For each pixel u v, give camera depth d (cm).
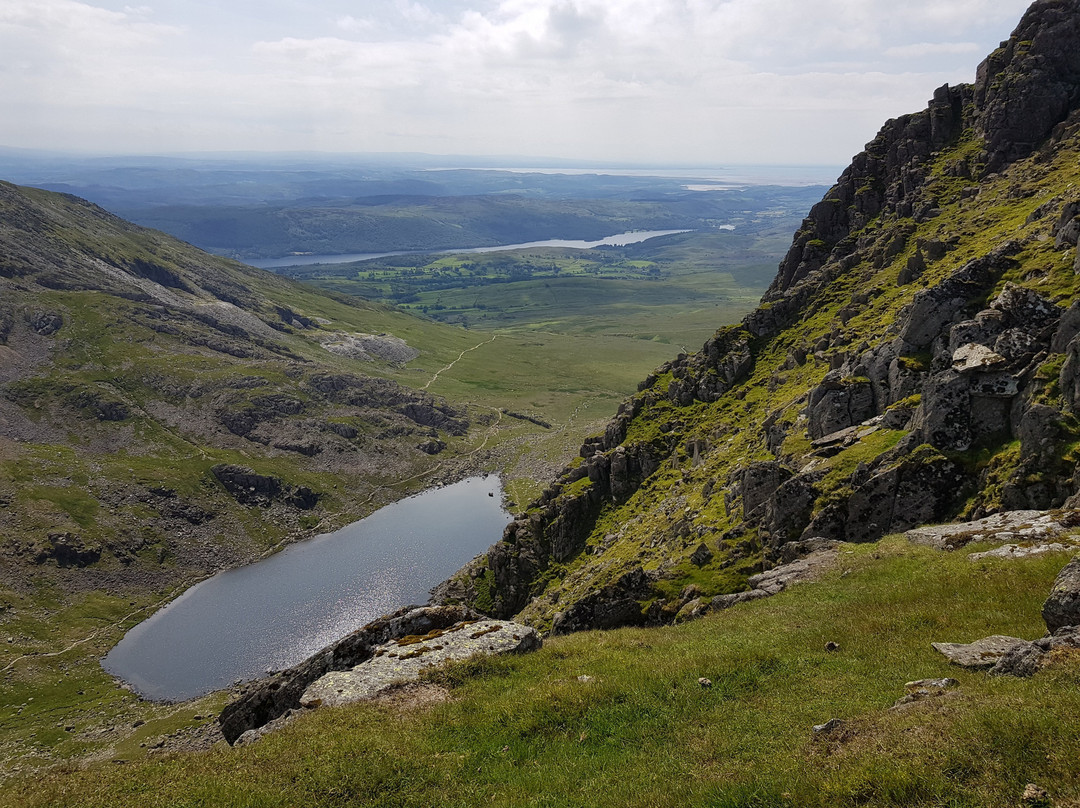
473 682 2831
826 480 5716
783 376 11869
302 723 2541
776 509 5781
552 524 13250
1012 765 1502
